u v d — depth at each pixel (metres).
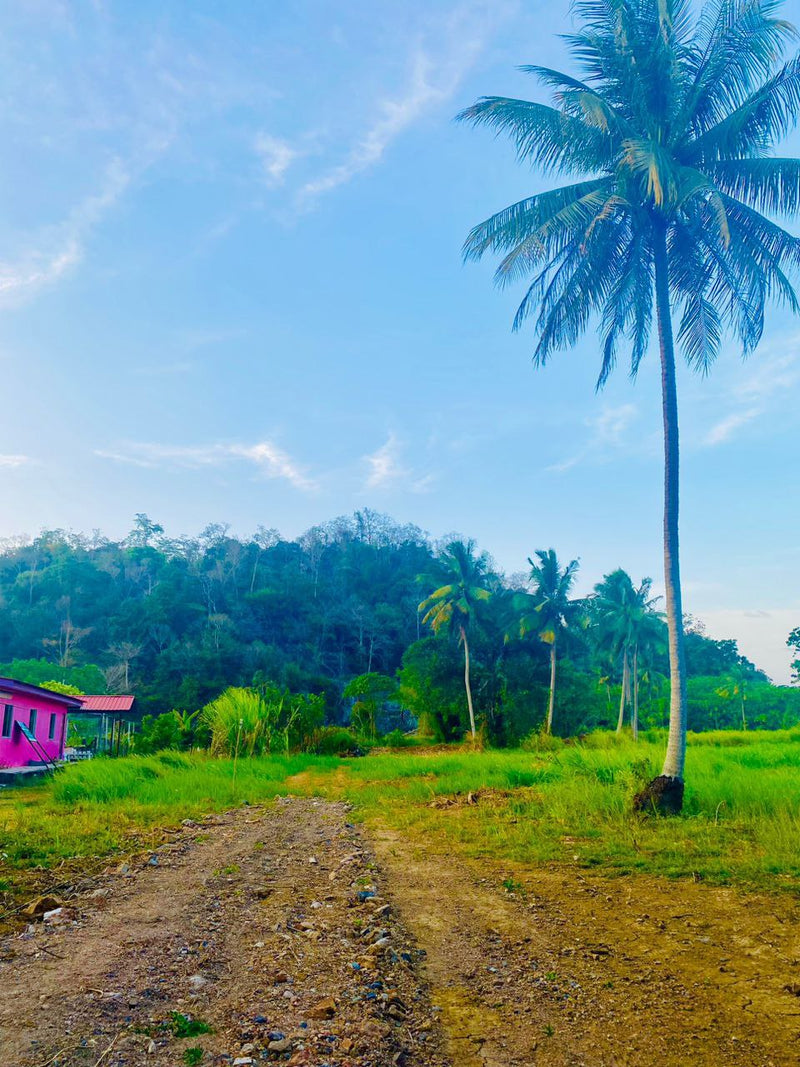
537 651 50.53
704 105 14.17
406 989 5.02
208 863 8.77
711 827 10.66
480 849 9.92
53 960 5.04
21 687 22.83
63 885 7.41
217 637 79.75
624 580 48.62
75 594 99.44
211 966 5.11
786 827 9.85
